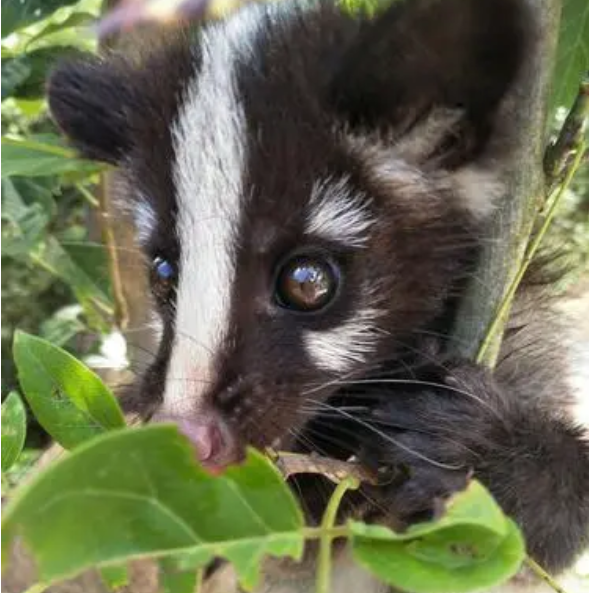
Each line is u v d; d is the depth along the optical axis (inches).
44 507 1.9
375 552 2.3
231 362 4.3
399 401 4.6
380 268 4.6
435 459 4.3
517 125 4.2
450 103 4.6
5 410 3.2
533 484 4.5
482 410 4.5
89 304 7.4
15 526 1.8
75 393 3.2
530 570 4.7
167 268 4.6
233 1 5.2
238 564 2.1
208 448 4.0
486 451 4.4
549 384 5.3
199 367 4.2
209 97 4.5
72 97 5.1
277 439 4.3
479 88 4.4
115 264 6.3
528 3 4.0
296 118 4.5
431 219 4.7
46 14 5.5
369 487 4.4
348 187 4.5
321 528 2.3
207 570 4.5
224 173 4.4
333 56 4.5
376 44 4.4
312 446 4.7
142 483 2.0
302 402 4.4
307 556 4.9
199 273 4.3
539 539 4.6
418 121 4.6
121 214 5.5
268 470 2.2
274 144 4.4
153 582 3.7
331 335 4.6
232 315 4.3
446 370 4.6
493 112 4.4
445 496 3.9
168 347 4.4
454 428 4.4
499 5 4.0
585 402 5.5
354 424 4.7
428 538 2.3
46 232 7.2
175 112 4.6
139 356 5.8
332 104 4.5
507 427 4.5
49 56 6.0
